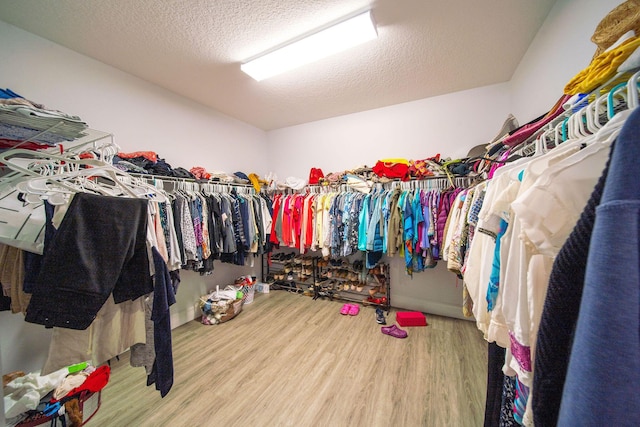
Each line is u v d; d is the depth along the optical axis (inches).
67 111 66.4
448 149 97.3
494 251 29.1
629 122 10.3
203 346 75.7
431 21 57.8
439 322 90.9
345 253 96.7
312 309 103.6
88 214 29.6
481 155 77.9
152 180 75.5
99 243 30.0
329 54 68.2
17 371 55.4
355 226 95.2
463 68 78.2
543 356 13.3
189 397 54.4
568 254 12.6
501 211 26.5
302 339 79.1
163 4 51.8
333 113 117.1
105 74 74.0
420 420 47.4
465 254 55.2
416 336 80.1
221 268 112.7
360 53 69.8
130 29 59.5
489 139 90.5
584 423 9.4
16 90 58.0
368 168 104.2
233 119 121.5
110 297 36.9
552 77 54.1
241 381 59.4
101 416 49.3
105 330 36.7
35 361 58.2
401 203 85.4
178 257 73.2
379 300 104.3
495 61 74.4
